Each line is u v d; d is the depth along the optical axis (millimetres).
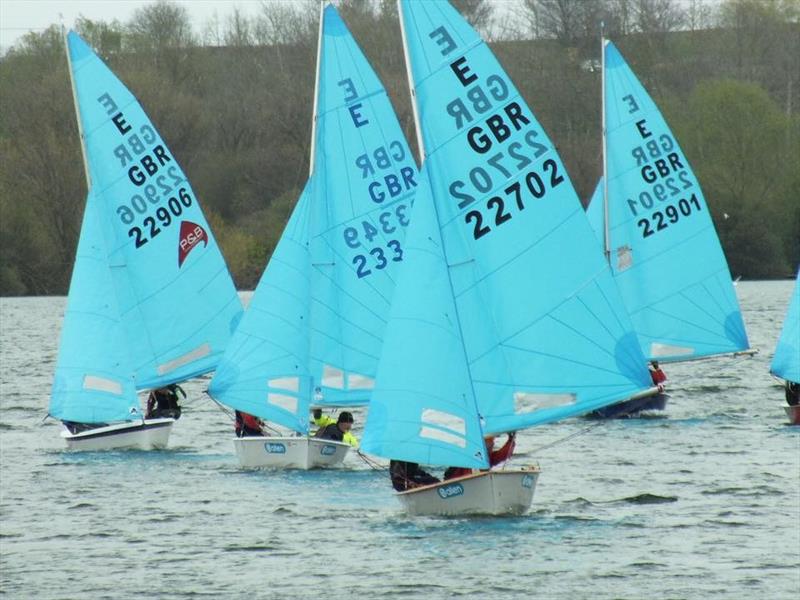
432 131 88938
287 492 102562
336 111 116312
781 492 100938
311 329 115562
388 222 116875
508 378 89438
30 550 86750
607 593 75500
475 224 89250
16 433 140250
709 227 152500
